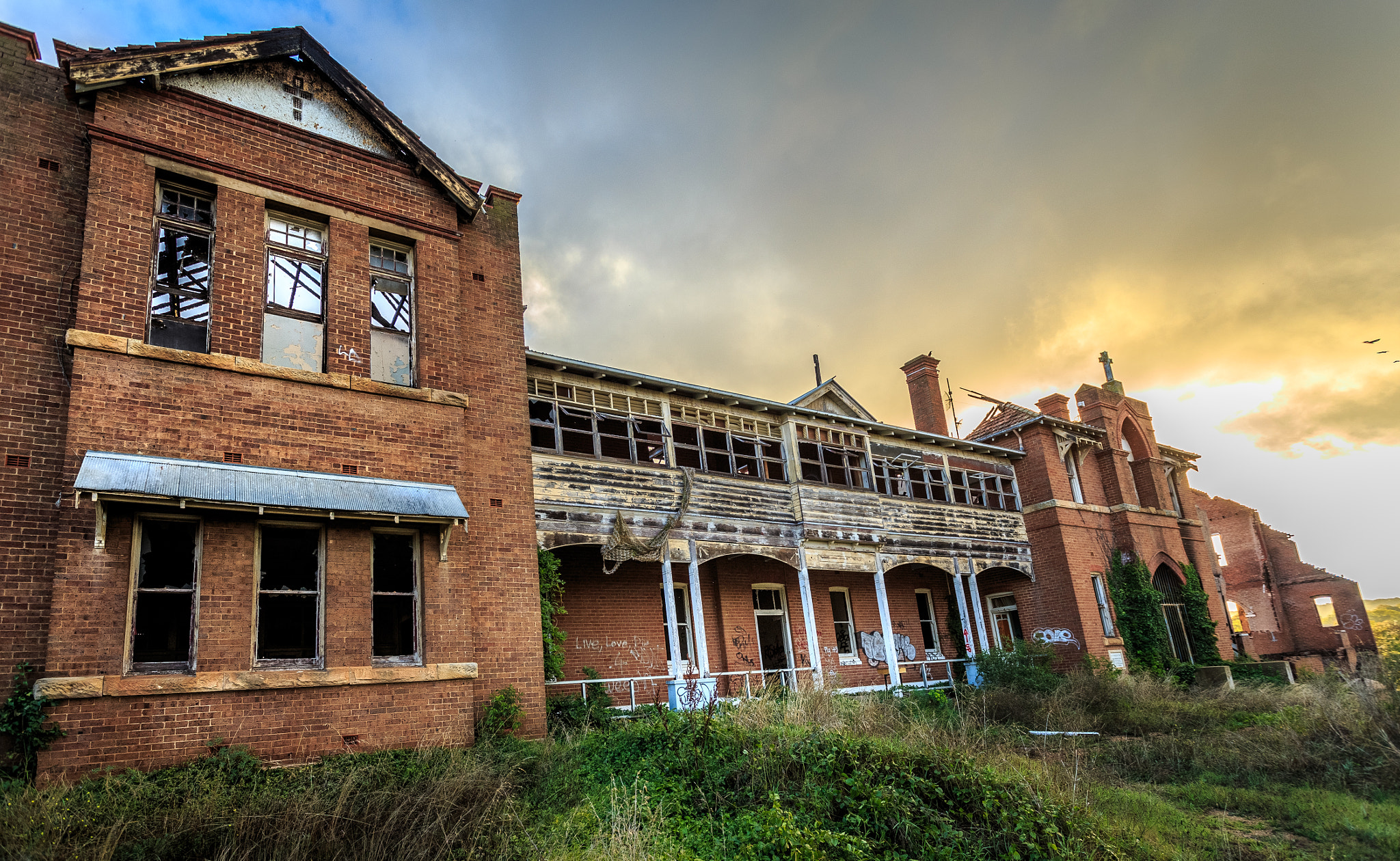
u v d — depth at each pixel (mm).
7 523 8609
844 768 9609
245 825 7203
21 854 6172
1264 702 17766
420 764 9336
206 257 10773
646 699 18094
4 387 8922
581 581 18141
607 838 8164
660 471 17500
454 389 12094
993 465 26281
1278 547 38656
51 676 8133
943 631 25984
